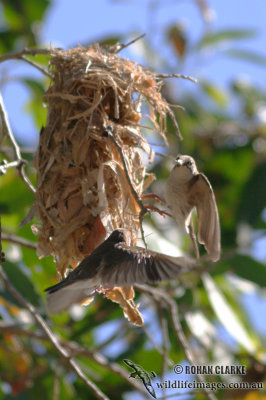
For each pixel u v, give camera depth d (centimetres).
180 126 1409
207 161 1438
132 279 650
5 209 1192
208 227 848
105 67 899
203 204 862
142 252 675
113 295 815
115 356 1240
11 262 1135
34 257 1197
